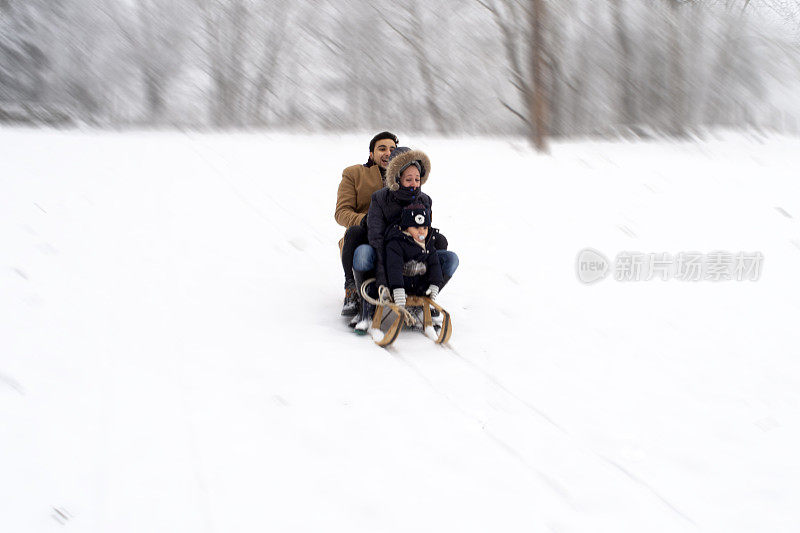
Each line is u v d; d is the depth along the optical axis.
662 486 2.87
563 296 5.36
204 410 3.26
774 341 4.56
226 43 26.80
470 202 8.41
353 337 4.39
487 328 4.67
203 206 7.51
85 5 26.20
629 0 20.98
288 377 3.69
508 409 3.47
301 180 9.22
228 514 2.52
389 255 4.29
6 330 3.95
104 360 3.71
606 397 3.67
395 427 3.22
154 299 4.73
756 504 2.78
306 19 25.72
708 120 21.69
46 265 5.16
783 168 11.59
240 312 4.66
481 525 2.55
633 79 20.77
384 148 4.86
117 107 27.55
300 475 2.79
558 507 2.69
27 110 22.55
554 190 9.17
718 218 7.84
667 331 4.70
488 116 24.03
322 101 26.73
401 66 25.09
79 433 2.97
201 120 27.94
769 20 22.67
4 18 25.45
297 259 5.98
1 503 2.48
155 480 2.69
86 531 2.38
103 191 7.77
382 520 2.54
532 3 16.67
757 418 3.49
